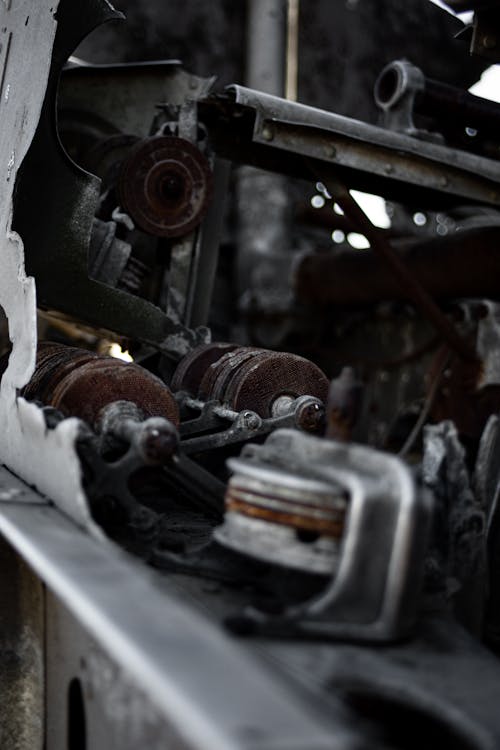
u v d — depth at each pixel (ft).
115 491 5.77
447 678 4.11
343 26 21.98
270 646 4.10
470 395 13.64
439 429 6.14
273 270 20.92
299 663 3.92
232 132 10.98
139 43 20.35
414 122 11.82
